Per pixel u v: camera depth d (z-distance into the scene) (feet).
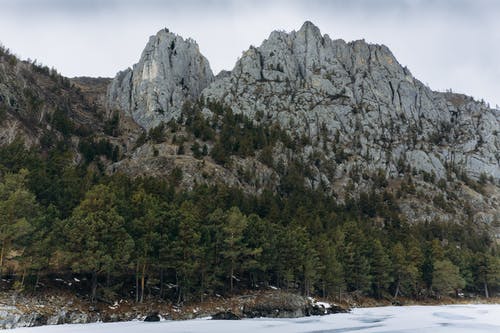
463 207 570.05
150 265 193.77
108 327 146.92
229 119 609.42
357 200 527.40
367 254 302.86
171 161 463.42
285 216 325.83
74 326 147.13
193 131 562.66
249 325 165.78
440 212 531.09
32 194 180.24
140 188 280.92
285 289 254.47
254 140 564.30
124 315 171.32
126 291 191.72
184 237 199.11
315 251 261.65
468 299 347.36
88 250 166.30
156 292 200.03
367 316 216.13
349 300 285.64
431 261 333.62
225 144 534.78
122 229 180.34
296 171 526.16
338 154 625.00
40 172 233.35
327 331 154.92
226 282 237.86
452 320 200.13
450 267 319.68
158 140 533.55
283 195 491.72
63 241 173.88
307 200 414.62
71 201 217.97
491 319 205.77
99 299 175.11
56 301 161.99
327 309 232.32
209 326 158.71
